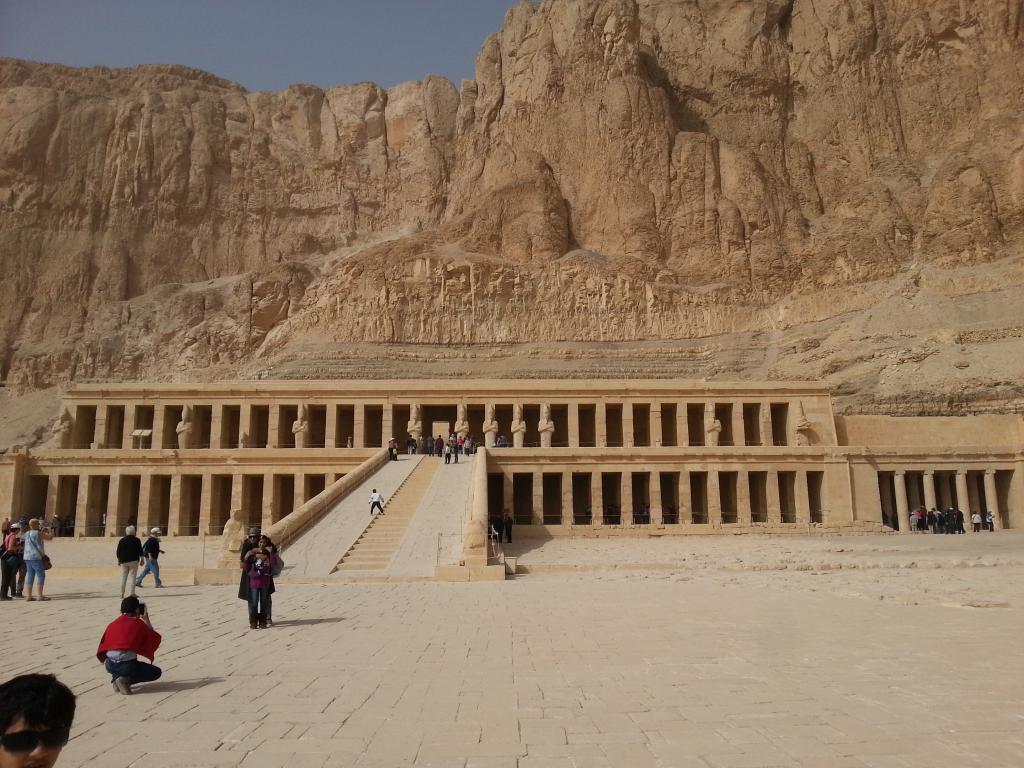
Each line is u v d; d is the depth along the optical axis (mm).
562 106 104375
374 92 129125
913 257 87938
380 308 89125
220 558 27562
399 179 123062
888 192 93688
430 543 30844
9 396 95625
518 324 89250
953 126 99875
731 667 11258
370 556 29125
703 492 53719
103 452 51438
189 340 98250
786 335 85000
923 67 104000
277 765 7473
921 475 54781
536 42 110188
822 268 89938
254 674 11320
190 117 120562
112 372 97812
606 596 20062
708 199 96562
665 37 116438
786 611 16719
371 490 40188
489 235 95438
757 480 53906
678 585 22484
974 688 9875
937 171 92000
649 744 7891
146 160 114500
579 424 65000
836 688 9953
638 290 90062
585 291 90125
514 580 25422
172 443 62125
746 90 109688
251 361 93000
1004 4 97438
